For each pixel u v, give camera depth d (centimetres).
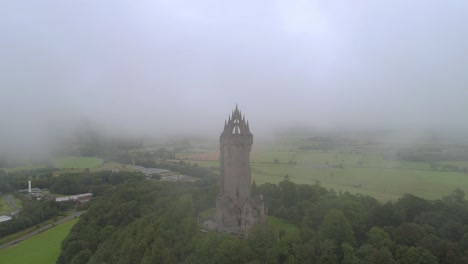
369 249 11231
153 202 19400
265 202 16912
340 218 12262
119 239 15150
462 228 12694
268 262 10944
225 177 14262
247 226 13488
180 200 16275
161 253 12438
